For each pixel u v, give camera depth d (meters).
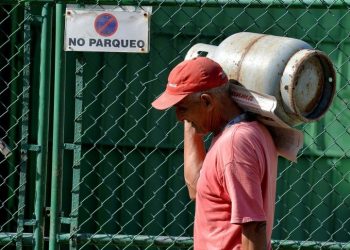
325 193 16.98
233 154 8.82
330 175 16.98
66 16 12.79
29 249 15.67
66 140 16.78
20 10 16.69
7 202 16.94
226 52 9.44
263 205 9.05
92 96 16.81
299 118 9.02
